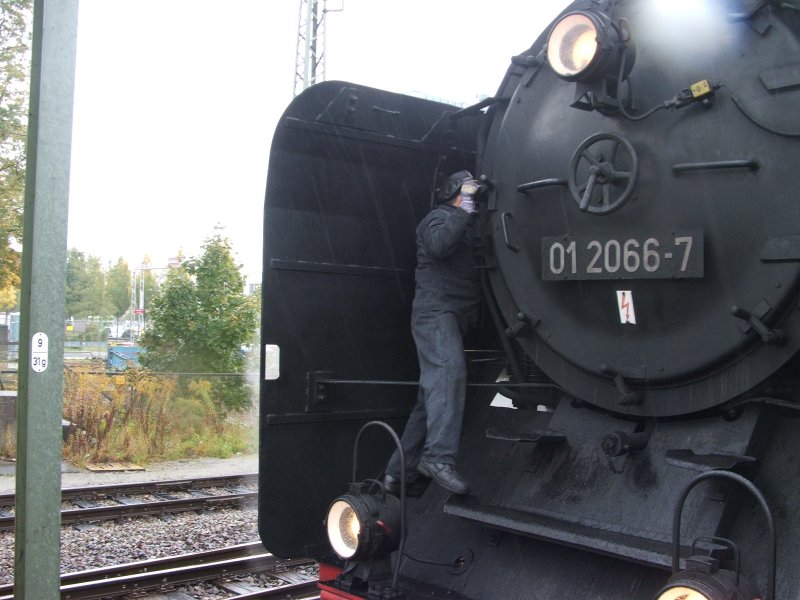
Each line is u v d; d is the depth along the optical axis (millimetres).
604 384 3094
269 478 3471
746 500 2598
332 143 3623
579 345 3135
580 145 3014
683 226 2799
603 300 3045
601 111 2961
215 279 15281
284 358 3533
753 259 2639
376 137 3748
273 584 5707
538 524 2799
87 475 10281
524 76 3400
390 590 2953
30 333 3586
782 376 2783
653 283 2883
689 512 2604
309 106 3504
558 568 2887
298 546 3559
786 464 2613
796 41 2566
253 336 15484
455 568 3156
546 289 3262
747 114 2643
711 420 2820
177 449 12047
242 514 7770
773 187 2590
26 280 3617
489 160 3523
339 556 3006
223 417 13648
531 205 3301
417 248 3742
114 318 51219
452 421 3250
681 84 2838
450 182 3504
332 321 3709
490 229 3490
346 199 3736
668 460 2613
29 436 3578
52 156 3635
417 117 3914
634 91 2949
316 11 19734
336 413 3699
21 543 3602
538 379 3609
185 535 6918
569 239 3123
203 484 9133
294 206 3555
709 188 2734
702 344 2764
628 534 2686
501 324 3604
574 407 3283
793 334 2568
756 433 2668
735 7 2715
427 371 3371
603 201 2961
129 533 6965
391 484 3496
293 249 3555
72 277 44562
